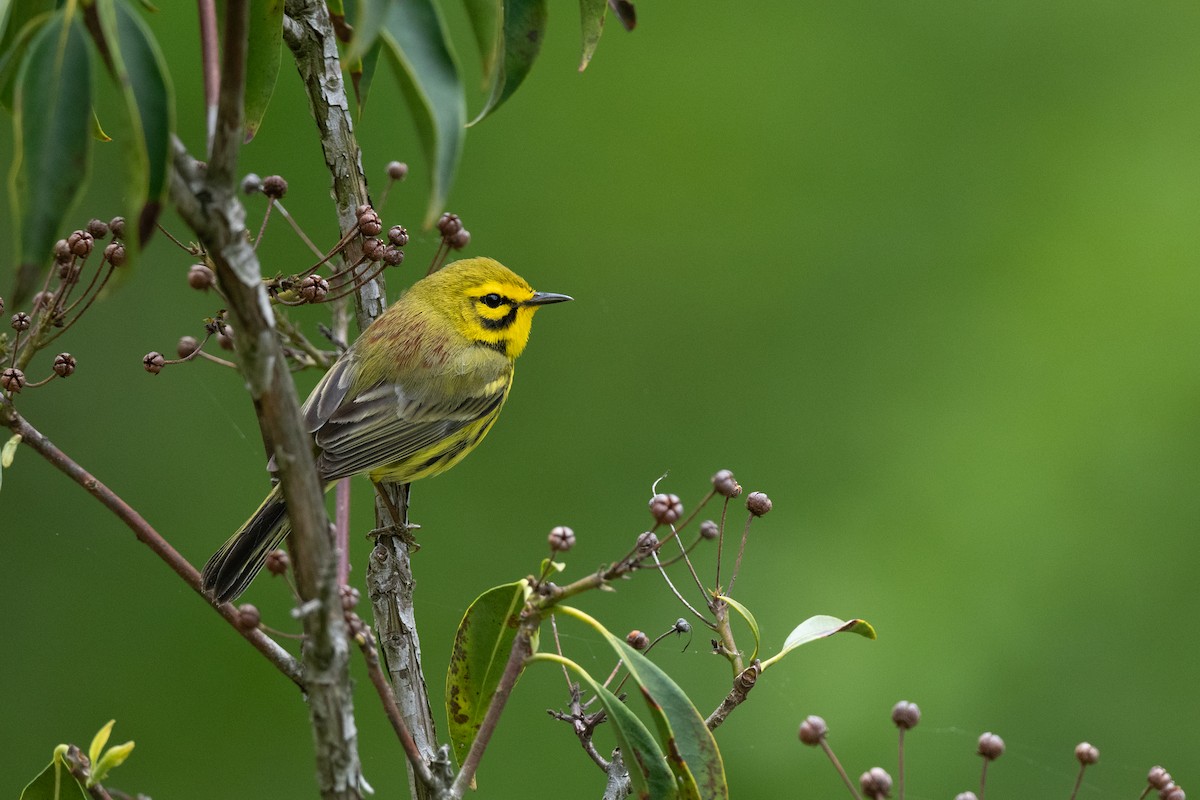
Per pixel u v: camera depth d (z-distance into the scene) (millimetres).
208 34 4109
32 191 3764
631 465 13820
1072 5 15461
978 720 11797
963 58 15406
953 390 13656
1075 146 14789
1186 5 15383
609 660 12336
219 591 7008
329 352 9219
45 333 5508
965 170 14867
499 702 4547
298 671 4621
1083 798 11578
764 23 15641
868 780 4727
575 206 14789
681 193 14828
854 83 15312
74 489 12836
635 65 15297
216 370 13375
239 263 3727
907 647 12156
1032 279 14102
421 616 12992
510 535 13438
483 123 14969
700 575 12805
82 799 5492
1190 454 12750
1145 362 13359
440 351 9477
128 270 3572
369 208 6422
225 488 13055
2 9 4516
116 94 3732
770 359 14188
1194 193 14250
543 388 14125
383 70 14383
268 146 13508
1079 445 12984
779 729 11883
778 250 14648
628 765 4789
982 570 12570
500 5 4707
